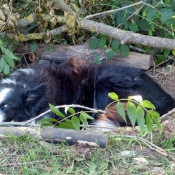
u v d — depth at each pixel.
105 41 8.78
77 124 6.01
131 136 6.01
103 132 6.33
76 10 8.19
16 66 9.10
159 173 5.23
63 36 9.21
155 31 9.50
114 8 9.05
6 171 5.19
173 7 8.97
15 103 7.53
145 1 8.83
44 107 7.79
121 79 8.20
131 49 9.37
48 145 5.70
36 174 5.14
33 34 8.67
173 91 9.04
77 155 5.48
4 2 8.10
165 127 6.26
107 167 5.32
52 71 8.37
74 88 8.31
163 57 9.38
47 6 8.09
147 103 5.82
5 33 8.54
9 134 5.84
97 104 8.27
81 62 8.61
